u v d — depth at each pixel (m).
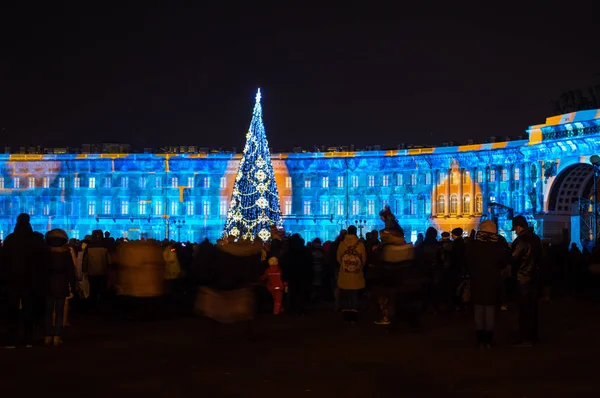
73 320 34.06
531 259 26.02
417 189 126.12
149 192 133.38
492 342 25.84
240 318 26.86
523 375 20.70
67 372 21.14
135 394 18.38
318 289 42.38
